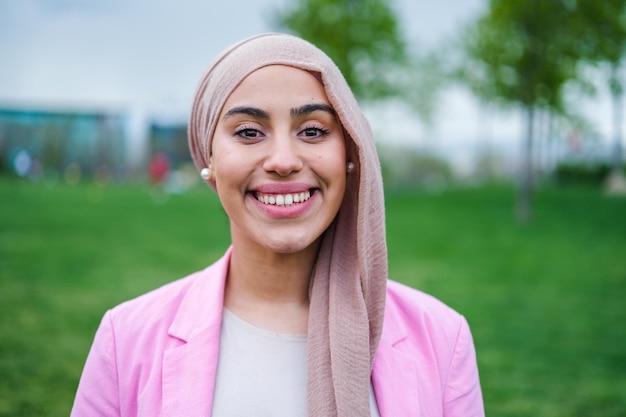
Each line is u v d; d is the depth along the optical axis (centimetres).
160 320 166
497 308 624
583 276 760
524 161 1308
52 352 484
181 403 152
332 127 156
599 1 1284
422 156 2350
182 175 2275
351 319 157
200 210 1351
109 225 1098
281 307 168
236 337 163
